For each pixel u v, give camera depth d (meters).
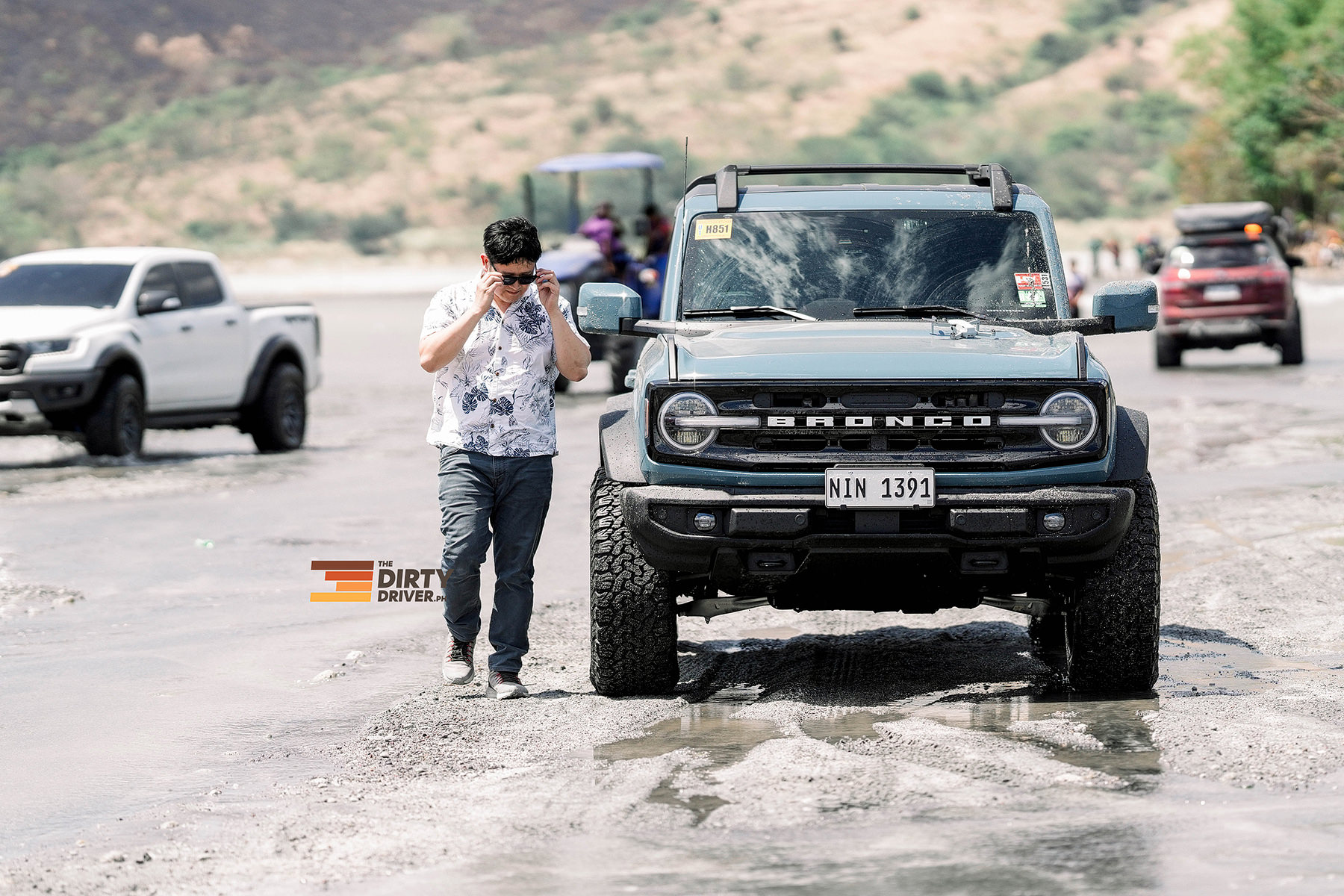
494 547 15.47
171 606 20.61
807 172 17.52
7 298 37.25
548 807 11.48
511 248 14.87
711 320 16.39
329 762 13.23
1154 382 52.28
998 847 10.31
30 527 27.28
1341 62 141.88
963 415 14.05
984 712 14.10
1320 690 14.57
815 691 15.20
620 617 14.81
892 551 13.98
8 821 11.79
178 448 42.31
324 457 38.44
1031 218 16.75
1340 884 9.49
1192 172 175.38
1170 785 11.63
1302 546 22.16
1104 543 14.03
